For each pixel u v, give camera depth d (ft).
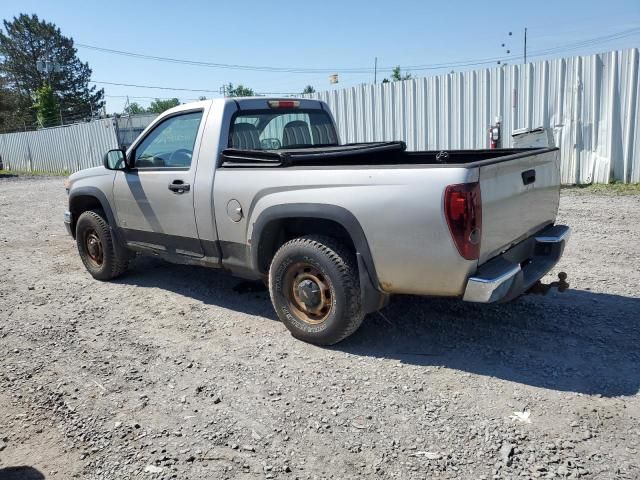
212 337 15.35
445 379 12.39
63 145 86.89
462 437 10.24
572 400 11.28
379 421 10.88
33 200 48.70
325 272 13.55
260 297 18.48
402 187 12.16
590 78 34.09
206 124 16.22
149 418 11.39
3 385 13.10
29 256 26.25
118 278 21.42
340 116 45.57
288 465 9.70
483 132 38.42
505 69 36.83
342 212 12.96
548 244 14.84
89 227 20.95
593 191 33.42
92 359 14.28
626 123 33.45
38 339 15.76
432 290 12.46
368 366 13.19
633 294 16.84
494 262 12.61
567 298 16.75
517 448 9.84
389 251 12.51
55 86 209.97
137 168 18.43
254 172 14.78
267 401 11.83
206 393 12.28
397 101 41.98
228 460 9.92
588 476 9.05
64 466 10.00
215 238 16.02
